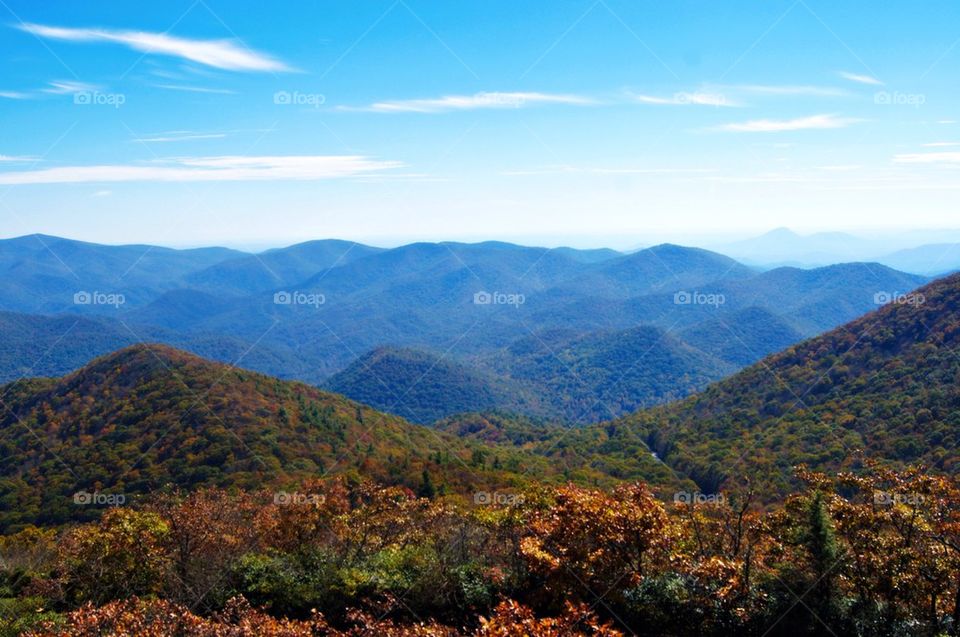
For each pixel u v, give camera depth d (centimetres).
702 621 1000
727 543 1170
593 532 1055
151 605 929
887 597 982
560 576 1033
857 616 980
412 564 1196
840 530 1027
